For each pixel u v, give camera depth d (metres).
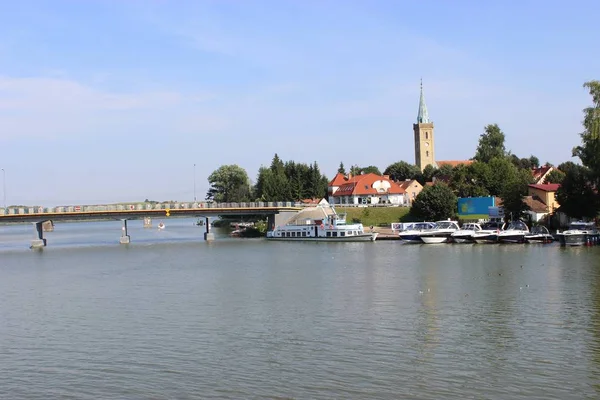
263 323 48.59
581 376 34.88
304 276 74.12
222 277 75.56
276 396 32.97
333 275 74.12
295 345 41.97
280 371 36.72
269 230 159.50
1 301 63.00
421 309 52.09
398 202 191.88
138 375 36.94
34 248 137.75
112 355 41.06
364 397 32.53
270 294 61.66
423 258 89.88
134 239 164.00
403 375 35.56
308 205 162.88
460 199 147.25
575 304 52.38
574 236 100.62
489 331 44.34
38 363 39.94
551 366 36.56
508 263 79.88
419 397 32.34
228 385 34.75
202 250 117.94
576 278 65.44
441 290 60.81
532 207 131.12
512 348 40.09
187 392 33.94
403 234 118.50
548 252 91.81
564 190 112.94
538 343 41.09
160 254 111.44
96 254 115.81
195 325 48.66
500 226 125.06
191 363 38.78
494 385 33.81
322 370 36.69
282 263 89.62
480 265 79.00
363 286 64.75
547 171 187.75
